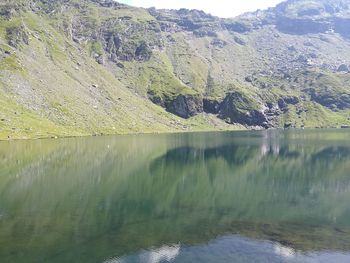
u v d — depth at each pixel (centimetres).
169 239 6325
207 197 9831
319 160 16875
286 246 5953
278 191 10562
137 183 11819
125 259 5528
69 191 10550
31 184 11475
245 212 8144
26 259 5544
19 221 7506
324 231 6719
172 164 16088
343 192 10338
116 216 7875
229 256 5566
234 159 17662
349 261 5391
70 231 6831
